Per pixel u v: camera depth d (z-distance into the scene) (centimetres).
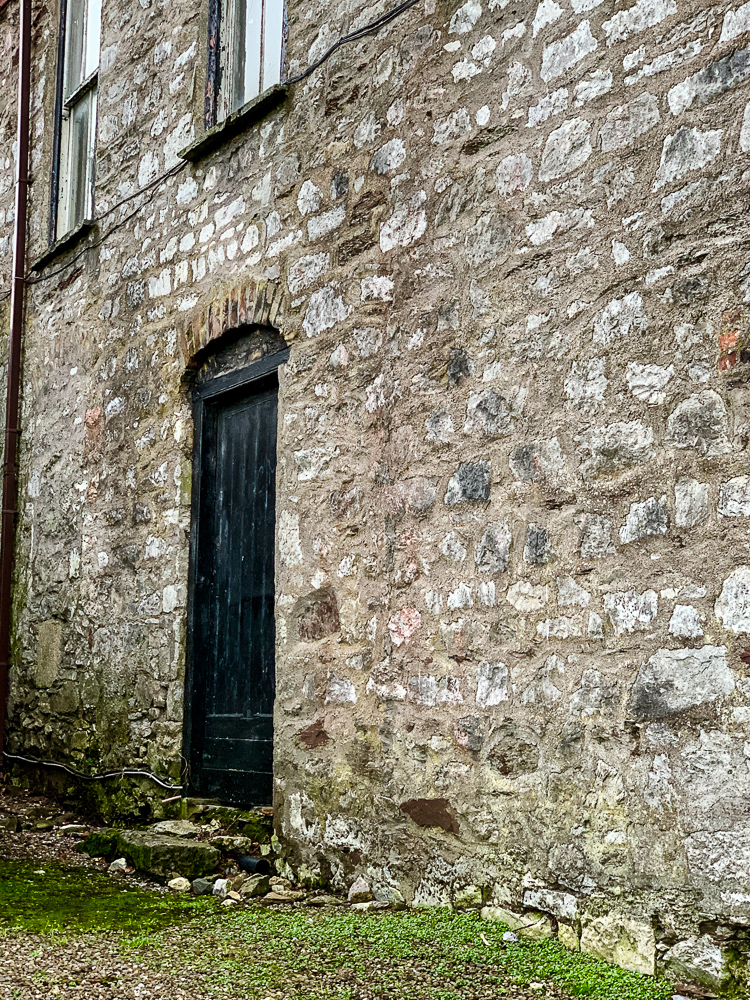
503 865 346
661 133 323
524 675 348
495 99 381
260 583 504
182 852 440
